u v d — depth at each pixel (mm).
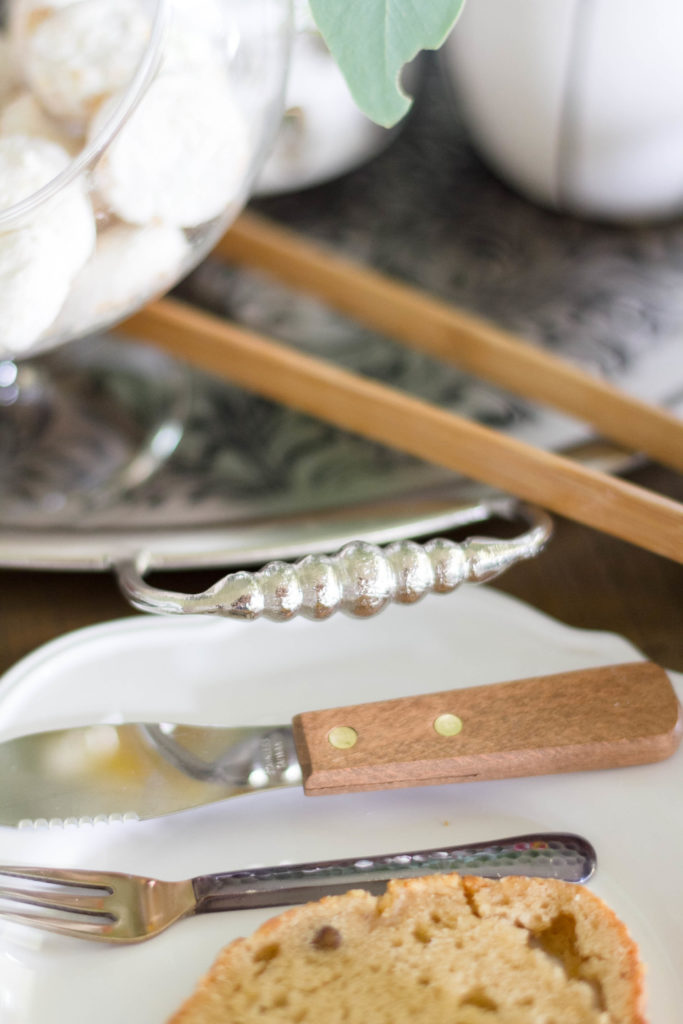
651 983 452
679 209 671
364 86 473
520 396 608
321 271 621
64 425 624
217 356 584
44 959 462
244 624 522
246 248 631
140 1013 455
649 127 616
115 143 477
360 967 454
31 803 482
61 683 511
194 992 450
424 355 639
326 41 468
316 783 479
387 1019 443
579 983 448
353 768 479
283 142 654
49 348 531
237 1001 448
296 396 576
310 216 700
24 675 510
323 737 487
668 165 634
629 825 479
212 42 495
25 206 470
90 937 462
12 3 514
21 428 624
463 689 499
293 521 569
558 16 586
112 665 516
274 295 671
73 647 516
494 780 490
